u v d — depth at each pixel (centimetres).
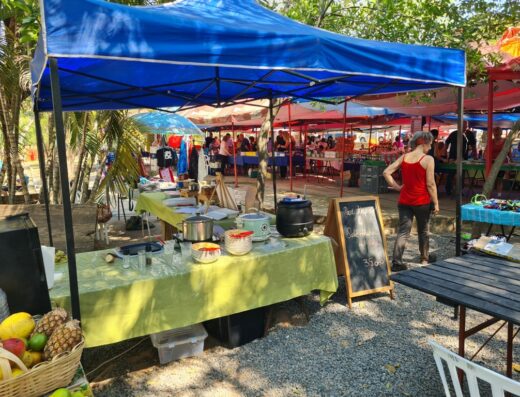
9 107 650
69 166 791
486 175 683
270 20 372
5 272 195
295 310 429
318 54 296
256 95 605
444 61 371
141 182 868
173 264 329
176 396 298
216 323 382
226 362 341
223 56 267
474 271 286
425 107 997
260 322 377
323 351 356
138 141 773
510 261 309
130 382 315
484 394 294
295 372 326
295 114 1301
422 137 513
